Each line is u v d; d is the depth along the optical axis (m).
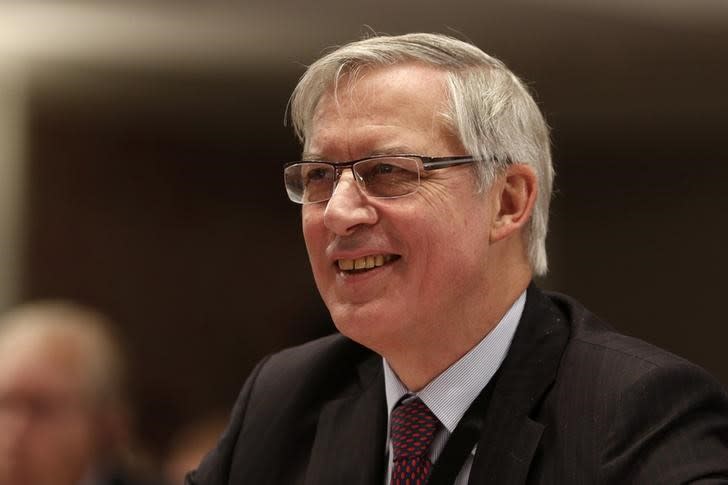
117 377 6.28
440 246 3.70
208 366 17.92
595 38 11.35
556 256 17.42
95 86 14.54
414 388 3.98
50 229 15.80
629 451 3.37
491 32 11.10
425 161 3.70
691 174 16.78
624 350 3.71
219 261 18.19
